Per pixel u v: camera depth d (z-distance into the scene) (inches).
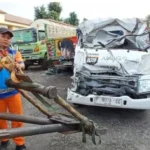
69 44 400.2
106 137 175.6
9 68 99.3
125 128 193.2
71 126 103.4
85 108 238.4
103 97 202.5
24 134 92.0
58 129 100.5
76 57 230.7
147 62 211.8
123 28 261.7
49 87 87.8
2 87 136.9
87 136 174.9
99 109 236.2
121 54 215.8
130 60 210.1
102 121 207.9
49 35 494.9
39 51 523.8
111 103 200.7
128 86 203.5
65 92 305.4
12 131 89.4
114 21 261.0
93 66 215.0
